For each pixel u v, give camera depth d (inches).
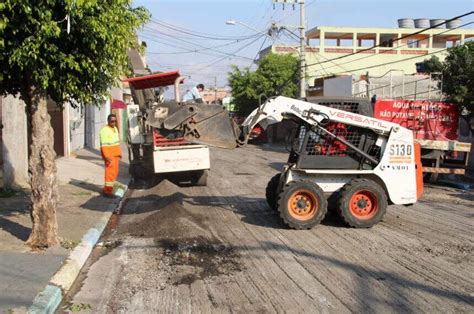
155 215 396.8
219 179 668.1
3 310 203.5
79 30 258.1
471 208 486.3
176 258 301.6
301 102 385.1
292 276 269.9
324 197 374.9
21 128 491.5
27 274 246.7
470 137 845.8
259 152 1214.9
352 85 1144.2
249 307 227.0
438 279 267.6
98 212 416.8
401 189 392.5
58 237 303.1
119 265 288.7
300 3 1231.5
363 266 288.4
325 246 330.6
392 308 227.3
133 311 222.1
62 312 220.2
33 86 278.1
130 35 289.6
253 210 450.6
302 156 388.2
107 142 490.6
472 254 317.1
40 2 236.8
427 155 657.6
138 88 665.0
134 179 646.5
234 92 1770.4
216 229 376.2
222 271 278.1
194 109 372.5
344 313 221.0
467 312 224.1
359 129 392.5
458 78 736.3
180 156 563.8
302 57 1238.3
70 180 587.8
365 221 378.9
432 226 396.8
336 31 2407.7
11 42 244.2
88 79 293.0
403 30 2438.5
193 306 227.9
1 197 436.8
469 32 2433.6
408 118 679.7
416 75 1016.9
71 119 903.1
